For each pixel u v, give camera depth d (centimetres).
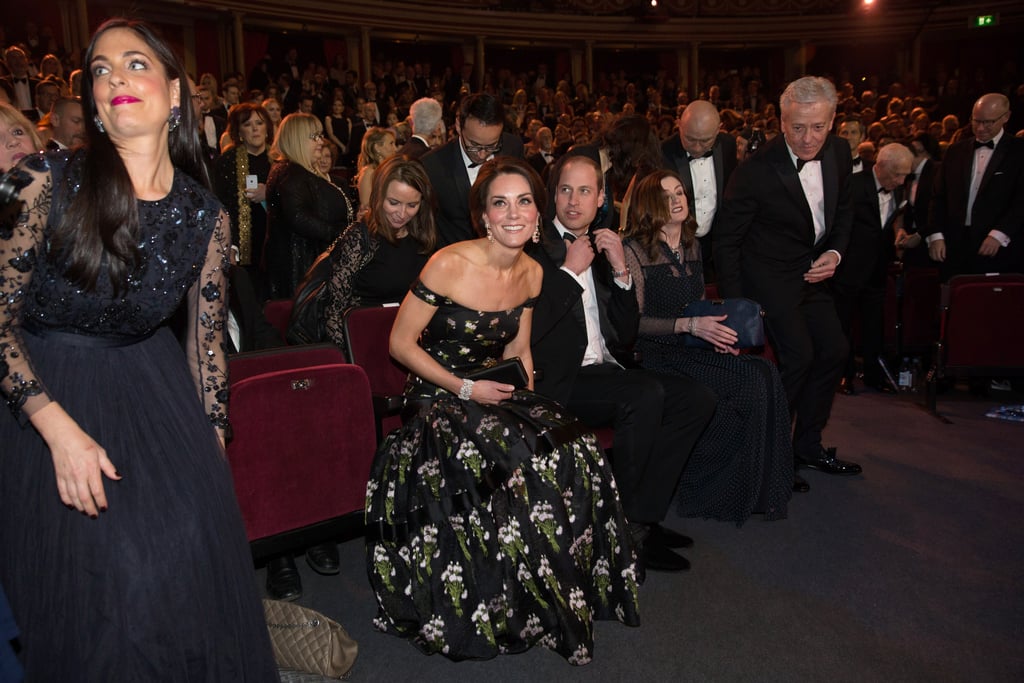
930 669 214
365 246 311
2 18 1085
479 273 239
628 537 240
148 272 146
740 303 305
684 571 274
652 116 1423
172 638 143
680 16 1711
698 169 418
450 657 220
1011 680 209
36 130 231
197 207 152
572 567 225
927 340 535
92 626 139
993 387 500
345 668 209
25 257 133
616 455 278
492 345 251
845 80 1733
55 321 144
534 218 234
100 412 144
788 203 340
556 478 228
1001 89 1616
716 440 314
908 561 277
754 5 1734
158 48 148
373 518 233
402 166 307
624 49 1727
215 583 150
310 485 238
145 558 141
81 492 133
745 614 245
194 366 164
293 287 383
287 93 1142
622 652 226
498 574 222
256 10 1298
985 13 1706
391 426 288
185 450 151
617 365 306
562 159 342
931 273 530
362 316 289
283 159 380
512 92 1471
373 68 1473
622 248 306
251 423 226
